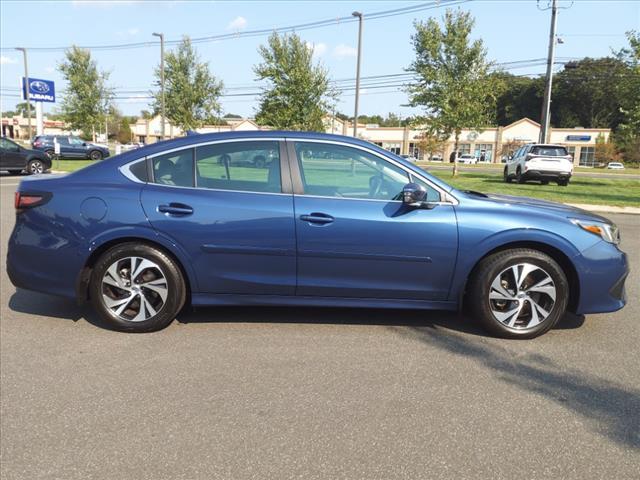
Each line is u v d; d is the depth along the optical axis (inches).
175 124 1476.4
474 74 933.2
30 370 137.3
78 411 116.6
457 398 123.8
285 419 113.5
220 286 162.2
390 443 104.7
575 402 122.7
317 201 159.2
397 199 161.0
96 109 1499.8
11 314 181.3
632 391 128.8
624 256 163.2
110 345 154.3
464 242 157.6
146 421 112.5
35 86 1471.5
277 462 98.1
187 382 130.7
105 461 98.6
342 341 159.0
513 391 127.8
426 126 986.1
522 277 159.2
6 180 740.0
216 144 164.6
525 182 815.7
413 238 157.5
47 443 104.3
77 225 159.5
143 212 158.9
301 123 1205.7
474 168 1768.0
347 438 106.3
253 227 157.9
